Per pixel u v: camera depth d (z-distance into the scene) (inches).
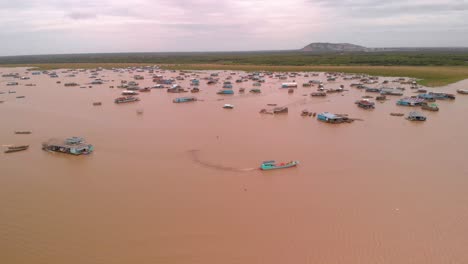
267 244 1193.4
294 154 2114.9
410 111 3454.7
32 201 1518.2
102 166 1931.6
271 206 1454.2
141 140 2420.0
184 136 2517.2
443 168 1872.5
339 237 1233.4
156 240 1216.2
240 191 1596.9
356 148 2231.8
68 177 1781.5
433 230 1278.3
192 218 1359.5
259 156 2074.3
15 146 2278.5
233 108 3659.0
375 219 1353.3
